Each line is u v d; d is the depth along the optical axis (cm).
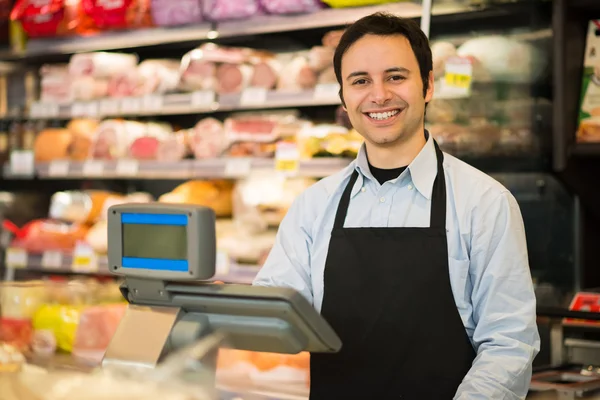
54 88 427
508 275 185
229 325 145
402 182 202
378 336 192
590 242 329
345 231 202
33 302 271
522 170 305
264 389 258
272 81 368
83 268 400
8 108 452
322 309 199
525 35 305
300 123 370
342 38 201
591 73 310
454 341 188
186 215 142
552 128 300
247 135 375
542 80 304
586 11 314
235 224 382
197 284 148
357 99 197
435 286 190
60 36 422
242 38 414
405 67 193
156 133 409
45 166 424
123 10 396
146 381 143
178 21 381
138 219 148
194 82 382
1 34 446
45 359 190
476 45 305
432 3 296
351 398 194
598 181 319
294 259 212
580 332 281
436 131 295
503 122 303
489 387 174
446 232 193
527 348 180
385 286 193
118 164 401
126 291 156
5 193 458
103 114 408
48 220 428
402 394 190
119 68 417
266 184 378
